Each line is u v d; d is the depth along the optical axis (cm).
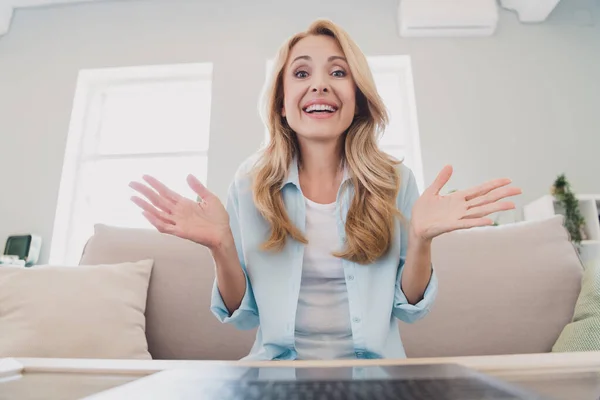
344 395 21
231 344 102
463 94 259
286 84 88
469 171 247
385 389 23
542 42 267
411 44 269
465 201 61
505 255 108
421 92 260
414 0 257
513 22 271
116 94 300
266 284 76
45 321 89
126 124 294
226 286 70
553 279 103
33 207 256
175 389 23
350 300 74
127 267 106
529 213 228
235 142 258
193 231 62
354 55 88
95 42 288
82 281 98
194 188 65
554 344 95
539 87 259
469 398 21
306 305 77
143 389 23
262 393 22
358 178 83
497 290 103
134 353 92
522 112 255
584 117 254
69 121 274
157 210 61
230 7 285
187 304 105
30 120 275
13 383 29
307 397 21
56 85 281
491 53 266
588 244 203
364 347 70
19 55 288
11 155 268
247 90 268
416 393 22
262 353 72
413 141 266
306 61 87
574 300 100
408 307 71
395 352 75
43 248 248
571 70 262
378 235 78
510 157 248
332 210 85
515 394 22
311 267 80
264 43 277
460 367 29
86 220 275
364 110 93
